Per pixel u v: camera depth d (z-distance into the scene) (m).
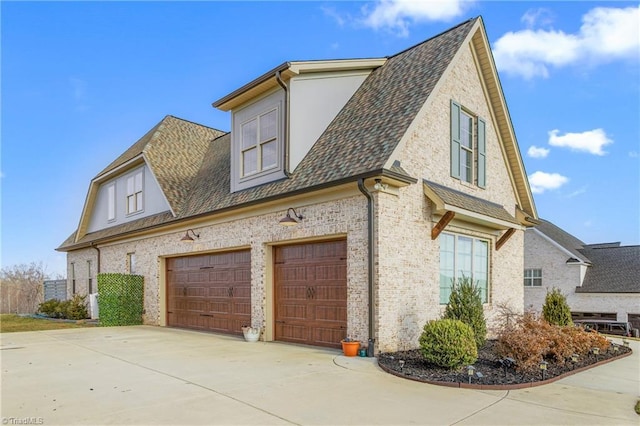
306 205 10.78
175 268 16.48
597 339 10.57
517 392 6.60
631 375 8.12
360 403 5.83
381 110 11.06
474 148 13.01
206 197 14.80
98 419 5.18
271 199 11.13
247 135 13.13
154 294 17.02
